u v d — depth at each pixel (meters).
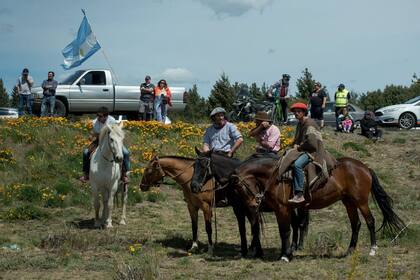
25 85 23.17
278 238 12.51
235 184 10.07
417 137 23.73
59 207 14.82
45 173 16.84
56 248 10.93
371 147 22.25
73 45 24.44
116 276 8.73
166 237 12.27
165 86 23.25
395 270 9.31
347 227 13.33
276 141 11.05
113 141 12.14
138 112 24.34
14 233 12.28
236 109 24.98
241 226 10.70
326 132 23.86
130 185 16.48
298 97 49.56
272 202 10.10
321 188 10.09
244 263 10.05
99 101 23.55
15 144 18.89
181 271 9.51
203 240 12.19
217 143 11.20
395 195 17.05
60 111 23.06
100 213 14.48
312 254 10.75
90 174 12.77
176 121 24.20
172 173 11.03
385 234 11.91
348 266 9.64
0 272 9.34
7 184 15.75
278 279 8.91
